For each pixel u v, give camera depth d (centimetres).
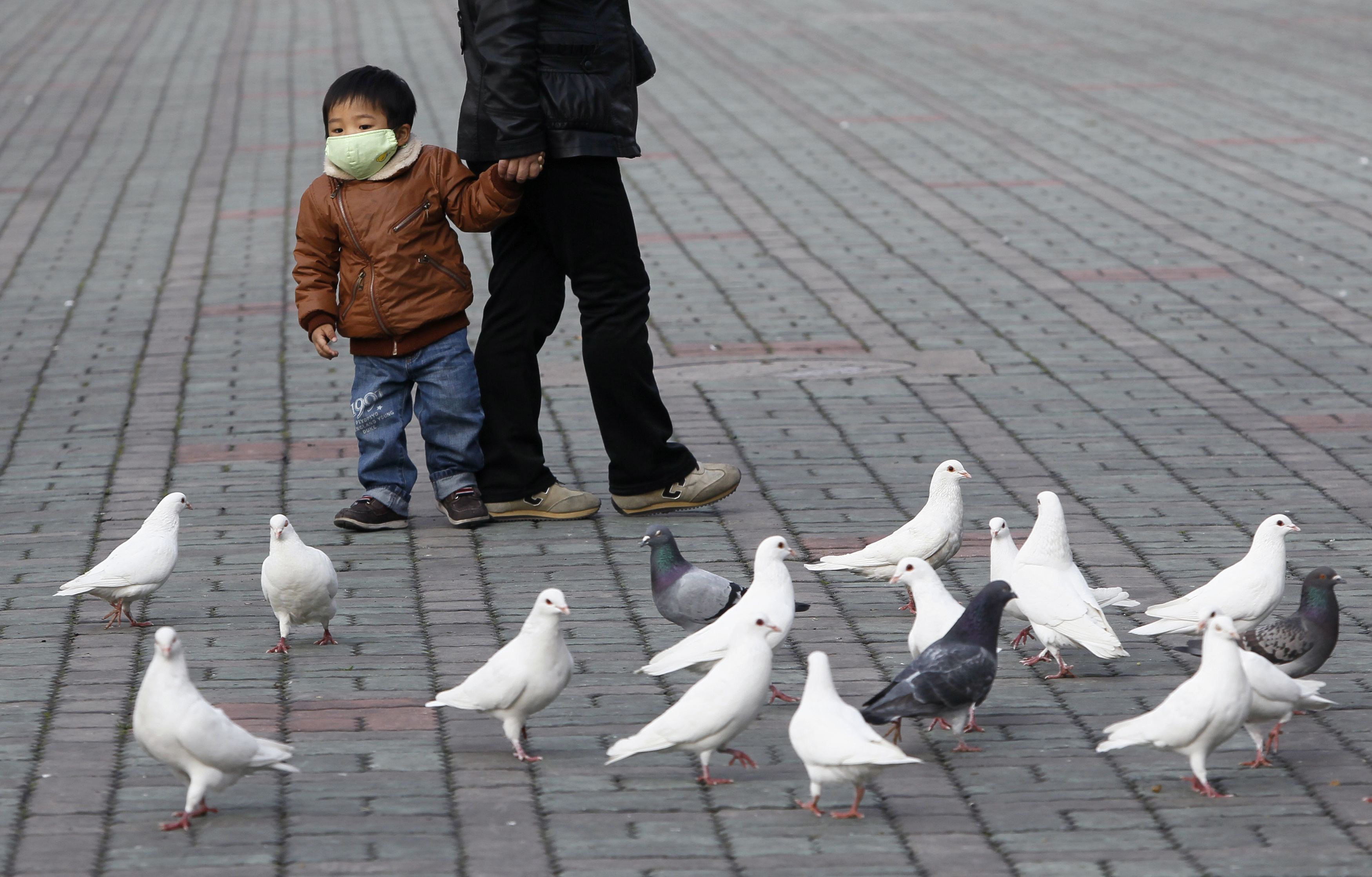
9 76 3647
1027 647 885
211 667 830
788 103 3189
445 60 3722
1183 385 1440
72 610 923
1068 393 1421
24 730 745
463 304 1084
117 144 2883
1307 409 1360
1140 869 609
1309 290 1788
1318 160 2567
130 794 678
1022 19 4412
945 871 608
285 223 2252
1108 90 3294
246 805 667
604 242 1073
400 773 701
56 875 602
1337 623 774
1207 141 2748
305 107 3206
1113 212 2230
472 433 1095
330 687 805
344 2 4856
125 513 1114
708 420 1359
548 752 727
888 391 1438
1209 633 671
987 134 2853
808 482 1188
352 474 1213
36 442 1300
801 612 927
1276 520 836
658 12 4600
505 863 614
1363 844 630
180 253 2077
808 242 2089
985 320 1694
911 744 741
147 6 4875
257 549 1038
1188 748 674
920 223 2184
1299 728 757
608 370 1088
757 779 700
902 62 3703
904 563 798
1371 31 4081
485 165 1086
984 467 1217
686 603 848
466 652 856
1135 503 1123
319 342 1066
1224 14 4444
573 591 961
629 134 1070
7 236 2191
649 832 642
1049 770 707
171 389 1466
